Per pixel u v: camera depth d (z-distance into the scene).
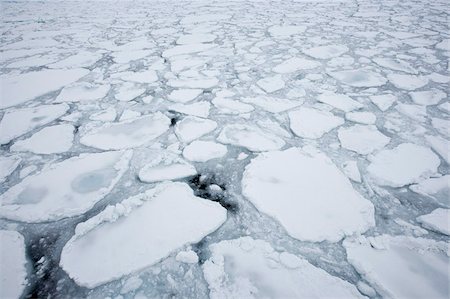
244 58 18.19
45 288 5.86
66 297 5.72
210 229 6.89
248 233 6.84
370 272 5.96
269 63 17.23
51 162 9.27
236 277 5.95
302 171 8.55
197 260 6.25
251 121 11.26
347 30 24.31
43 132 10.86
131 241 6.63
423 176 8.30
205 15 33.34
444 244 6.49
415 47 19.36
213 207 7.45
